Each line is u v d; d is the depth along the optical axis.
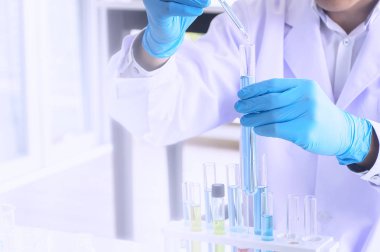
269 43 1.16
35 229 1.04
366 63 1.05
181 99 1.15
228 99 1.19
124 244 1.00
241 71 0.86
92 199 3.16
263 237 0.76
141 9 1.87
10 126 3.44
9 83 3.40
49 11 3.69
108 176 3.57
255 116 0.84
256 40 1.20
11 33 3.35
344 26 1.11
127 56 1.08
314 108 0.85
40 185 3.36
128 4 1.85
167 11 0.92
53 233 1.01
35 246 0.93
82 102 4.09
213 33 1.25
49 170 3.59
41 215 2.90
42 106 3.55
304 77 1.12
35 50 3.44
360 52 1.07
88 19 3.98
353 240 1.05
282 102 0.84
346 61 1.11
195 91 1.15
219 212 0.79
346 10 1.07
